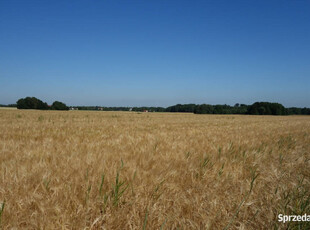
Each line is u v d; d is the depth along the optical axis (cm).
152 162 372
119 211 215
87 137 709
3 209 194
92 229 196
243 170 383
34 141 590
